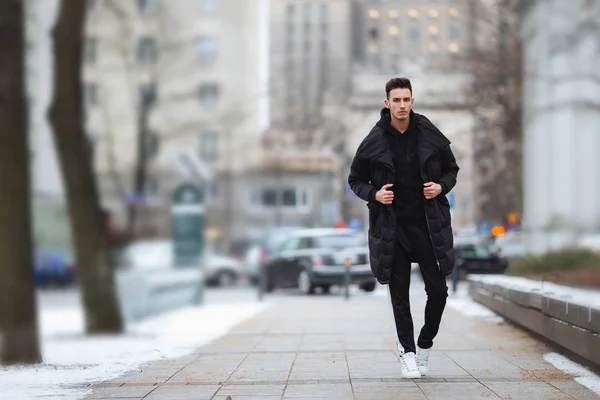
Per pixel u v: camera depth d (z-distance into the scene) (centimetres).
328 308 2577
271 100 11275
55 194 7200
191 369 1173
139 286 2833
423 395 914
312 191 9681
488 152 5609
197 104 9944
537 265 2253
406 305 1039
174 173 9362
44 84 7488
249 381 1041
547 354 1293
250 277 5466
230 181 9744
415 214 1015
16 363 1384
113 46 7756
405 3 13175
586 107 4619
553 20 4497
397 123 1005
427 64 6544
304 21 15800
